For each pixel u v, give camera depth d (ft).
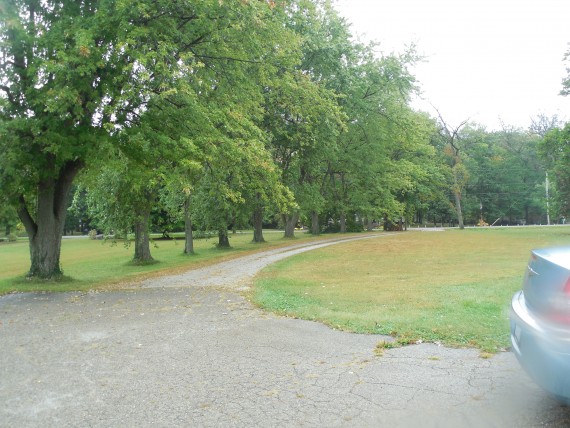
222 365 17.11
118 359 18.15
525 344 12.06
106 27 37.42
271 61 52.85
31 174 41.65
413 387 14.33
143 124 41.09
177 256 89.40
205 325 23.63
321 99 73.41
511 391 13.78
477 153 246.27
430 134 183.01
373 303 27.63
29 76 38.65
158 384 15.28
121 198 72.43
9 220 46.32
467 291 30.86
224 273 48.11
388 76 107.04
